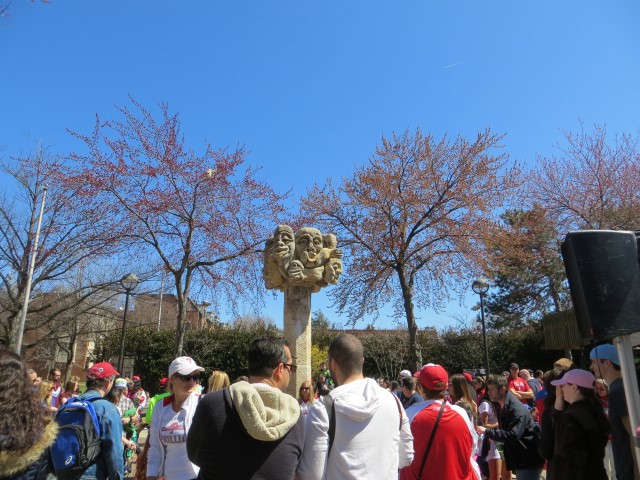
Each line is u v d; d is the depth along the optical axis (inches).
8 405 80.9
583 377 145.2
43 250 668.1
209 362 979.3
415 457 131.6
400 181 696.4
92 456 145.9
